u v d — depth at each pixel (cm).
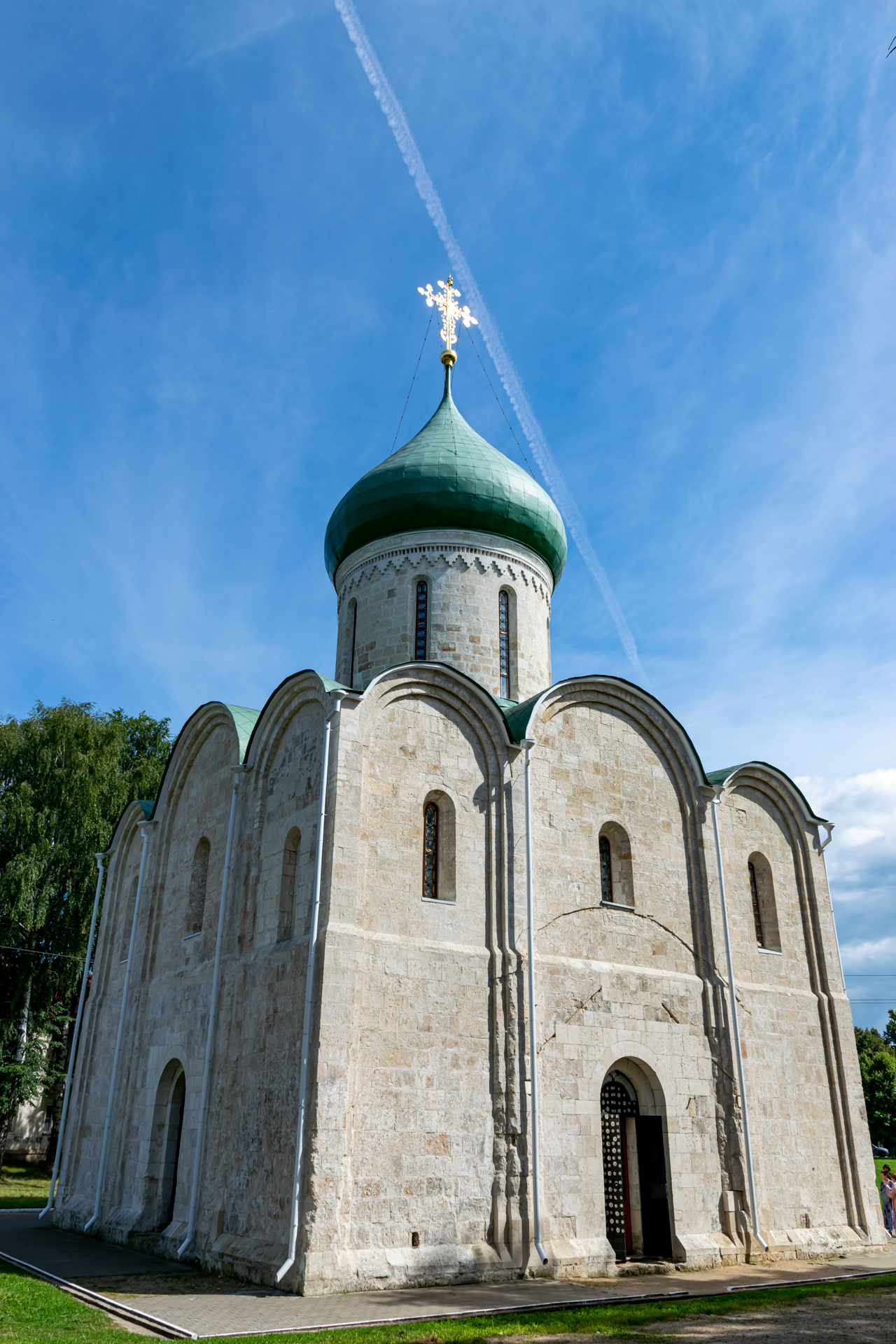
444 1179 1719
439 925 1894
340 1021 1677
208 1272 1766
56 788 4019
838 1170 2359
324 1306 1428
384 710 1973
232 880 2145
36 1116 4903
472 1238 1711
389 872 1867
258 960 1956
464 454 2742
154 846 2695
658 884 2277
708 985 2256
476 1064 1831
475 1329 1289
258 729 2217
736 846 2514
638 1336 1281
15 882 3681
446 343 3102
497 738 2098
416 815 1948
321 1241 1548
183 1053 2177
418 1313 1394
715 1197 2073
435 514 2653
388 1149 1677
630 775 2330
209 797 2455
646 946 2192
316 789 1925
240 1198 1781
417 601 2647
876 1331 1346
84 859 3922
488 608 2630
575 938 2070
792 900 2598
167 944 2477
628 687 2383
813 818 2702
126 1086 2452
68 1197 2650
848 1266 2042
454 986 1856
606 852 2286
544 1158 1841
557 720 2245
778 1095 2306
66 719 4144
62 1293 1558
